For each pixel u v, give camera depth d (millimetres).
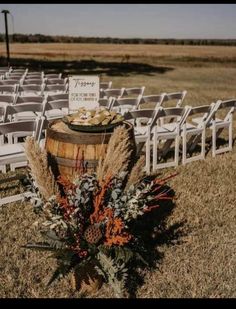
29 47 55875
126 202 3289
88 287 3238
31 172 3604
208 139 7730
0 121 6965
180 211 4617
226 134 8117
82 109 4297
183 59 42438
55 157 3977
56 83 10680
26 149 3408
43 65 31656
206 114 6863
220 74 26234
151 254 3744
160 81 20500
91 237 3119
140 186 3541
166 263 3635
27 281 3365
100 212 3223
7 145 5324
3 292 3246
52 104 6148
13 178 4809
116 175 3395
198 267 3604
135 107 7277
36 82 10336
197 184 5445
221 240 4035
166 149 6445
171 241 3965
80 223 3287
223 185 5434
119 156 3402
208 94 14750
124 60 40969
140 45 67938
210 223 4375
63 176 3973
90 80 5227
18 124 4703
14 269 3518
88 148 3840
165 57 44875
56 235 3252
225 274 3510
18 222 4324
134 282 3373
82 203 3258
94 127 3912
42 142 5355
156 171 5938
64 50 52594
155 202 4773
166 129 6418
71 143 3859
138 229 4141
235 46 65688
